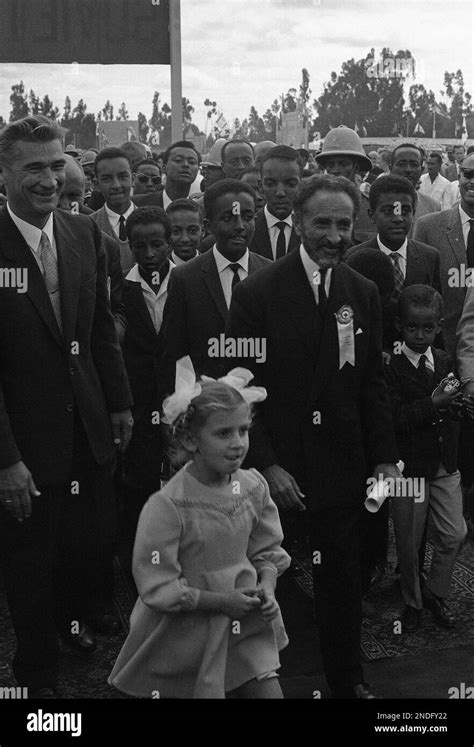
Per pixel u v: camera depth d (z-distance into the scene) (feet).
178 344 13.96
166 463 15.62
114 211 20.71
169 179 21.74
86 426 12.01
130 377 15.66
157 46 23.43
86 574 12.87
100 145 37.50
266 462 10.94
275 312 11.06
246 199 13.71
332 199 10.70
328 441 11.11
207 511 9.14
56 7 22.79
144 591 9.01
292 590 15.20
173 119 23.85
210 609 8.95
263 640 9.46
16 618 11.56
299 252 11.21
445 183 34.24
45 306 11.45
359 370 11.19
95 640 13.34
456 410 13.42
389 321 13.89
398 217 15.81
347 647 11.19
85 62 23.12
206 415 8.94
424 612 14.48
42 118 11.33
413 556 13.67
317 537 11.21
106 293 12.60
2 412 11.02
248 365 11.19
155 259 15.76
